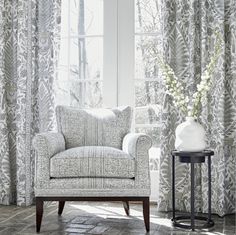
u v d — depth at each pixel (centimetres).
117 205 395
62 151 334
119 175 302
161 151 376
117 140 358
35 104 406
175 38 382
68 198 302
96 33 438
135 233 296
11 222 326
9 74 411
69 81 436
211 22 374
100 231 300
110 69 423
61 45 437
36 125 405
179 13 378
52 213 360
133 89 421
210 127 375
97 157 303
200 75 378
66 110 367
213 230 309
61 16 434
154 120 425
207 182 369
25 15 399
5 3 408
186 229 310
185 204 377
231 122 376
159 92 423
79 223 324
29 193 396
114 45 423
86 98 438
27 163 397
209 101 375
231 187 377
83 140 359
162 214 364
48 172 303
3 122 402
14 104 410
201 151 323
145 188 300
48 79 402
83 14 441
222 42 367
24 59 398
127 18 421
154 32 427
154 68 426
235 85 372
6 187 398
